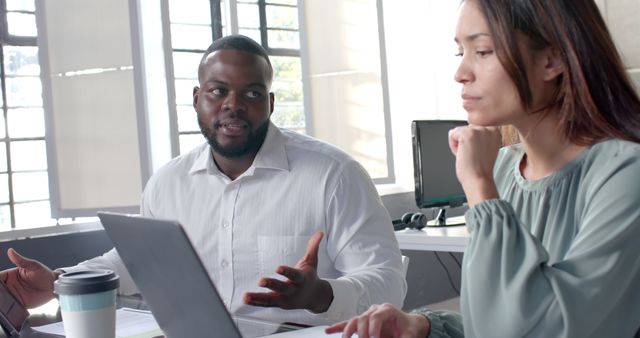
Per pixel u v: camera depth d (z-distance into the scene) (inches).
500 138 46.4
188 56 146.3
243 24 156.5
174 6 144.4
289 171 75.7
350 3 166.7
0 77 124.0
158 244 41.3
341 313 57.9
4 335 53.9
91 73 125.7
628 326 40.6
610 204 40.4
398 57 184.7
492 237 41.8
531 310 39.1
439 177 147.0
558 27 41.9
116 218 44.6
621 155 41.6
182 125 144.8
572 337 38.6
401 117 184.7
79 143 125.6
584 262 39.6
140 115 126.2
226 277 75.9
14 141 125.5
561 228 44.6
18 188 125.8
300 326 51.6
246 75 72.2
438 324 48.3
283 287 49.1
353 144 167.3
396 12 184.4
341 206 74.0
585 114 43.2
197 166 78.4
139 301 64.1
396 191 176.7
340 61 165.9
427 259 179.0
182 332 46.0
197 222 77.6
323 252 75.0
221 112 72.7
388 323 45.6
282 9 163.5
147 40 138.3
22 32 126.9
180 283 41.8
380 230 74.1
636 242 39.8
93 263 71.4
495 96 43.1
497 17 41.9
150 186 81.5
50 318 58.1
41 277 59.7
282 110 162.9
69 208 125.2
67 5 124.0
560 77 43.8
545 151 46.1
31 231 119.1
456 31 44.4
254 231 75.3
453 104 187.8
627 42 159.8
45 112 123.0
